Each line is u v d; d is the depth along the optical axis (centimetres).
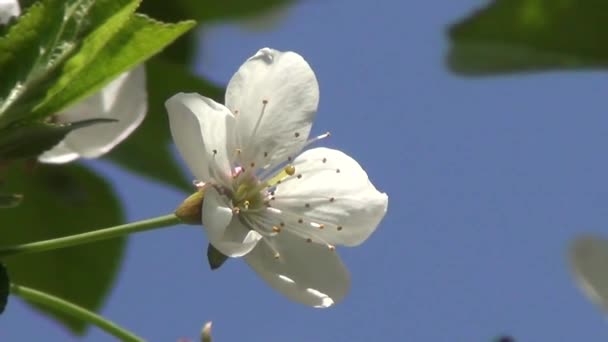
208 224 37
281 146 38
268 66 38
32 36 35
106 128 39
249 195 38
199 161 37
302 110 38
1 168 36
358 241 38
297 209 38
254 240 37
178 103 37
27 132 35
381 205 38
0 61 35
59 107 35
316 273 38
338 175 38
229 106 38
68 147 39
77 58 35
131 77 39
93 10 35
